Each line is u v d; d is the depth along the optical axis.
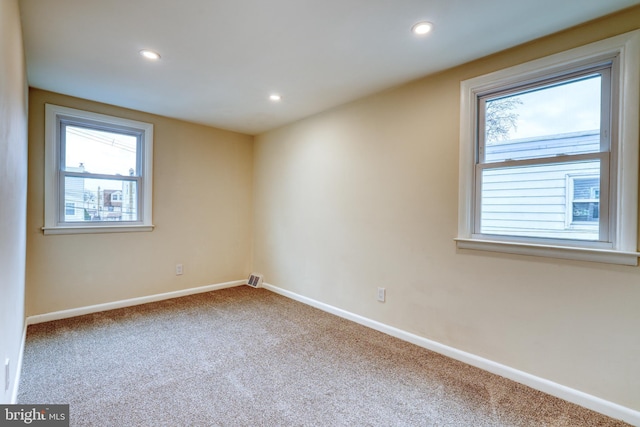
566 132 1.96
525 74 2.05
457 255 2.37
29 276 2.88
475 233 2.32
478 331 2.26
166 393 1.88
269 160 4.29
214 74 2.54
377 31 1.92
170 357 2.33
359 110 3.08
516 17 1.77
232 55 2.23
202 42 2.07
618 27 1.72
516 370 2.07
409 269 2.67
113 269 3.39
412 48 2.12
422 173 2.58
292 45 2.10
